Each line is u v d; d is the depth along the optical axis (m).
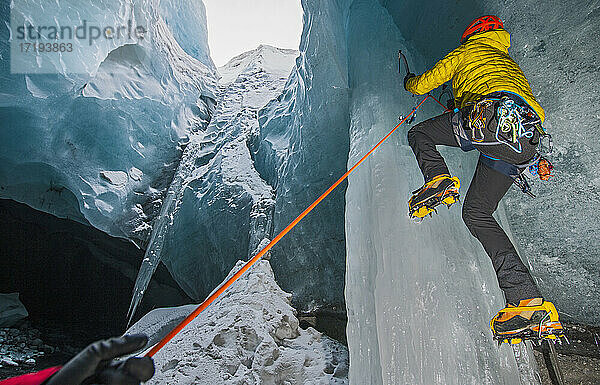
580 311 3.49
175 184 8.92
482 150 2.28
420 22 4.79
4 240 11.13
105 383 0.78
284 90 8.77
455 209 3.28
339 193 5.84
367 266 3.33
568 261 3.53
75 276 11.62
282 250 6.09
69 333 10.86
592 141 3.34
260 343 4.10
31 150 7.64
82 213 8.29
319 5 5.59
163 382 3.72
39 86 6.95
